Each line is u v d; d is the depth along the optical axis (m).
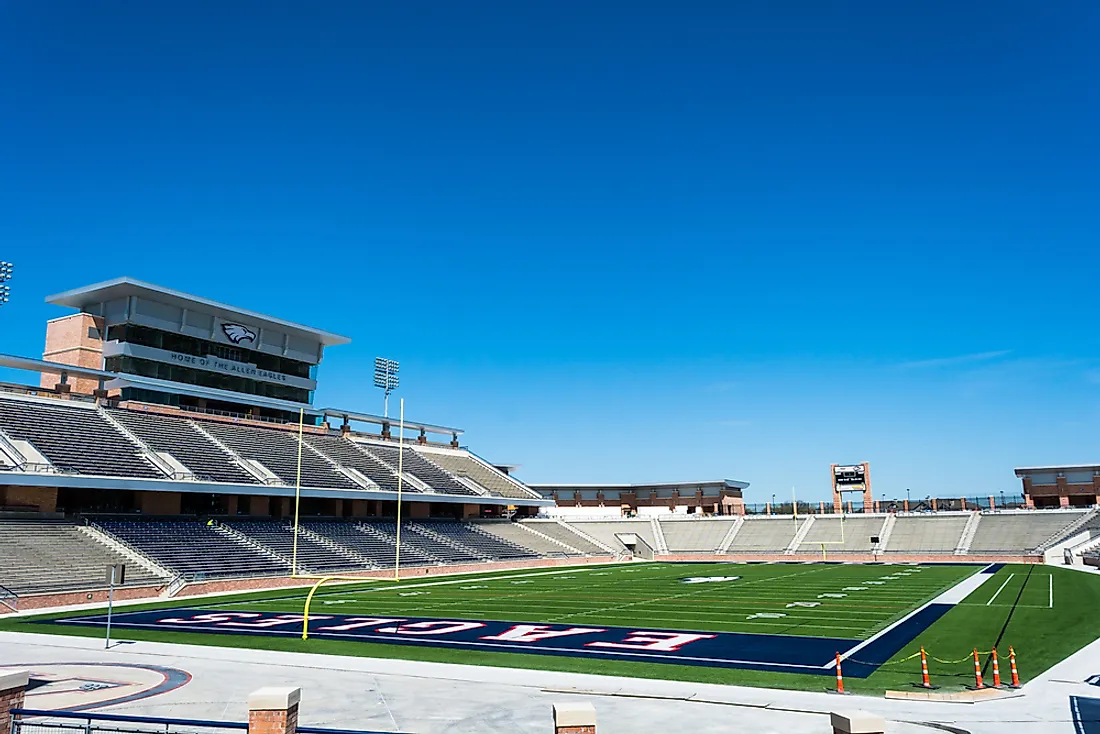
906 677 19.62
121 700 16.78
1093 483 79.38
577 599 39.41
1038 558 67.50
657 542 86.25
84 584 38.56
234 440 61.81
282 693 10.21
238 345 65.25
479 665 21.34
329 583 48.62
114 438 53.12
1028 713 15.66
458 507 79.56
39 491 46.38
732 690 18.12
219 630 28.41
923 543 76.62
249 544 52.00
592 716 9.75
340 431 75.88
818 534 82.75
